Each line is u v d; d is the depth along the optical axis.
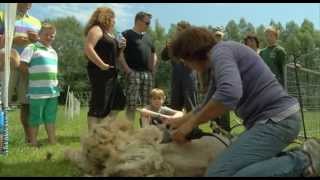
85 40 4.01
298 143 2.59
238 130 4.35
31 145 4.00
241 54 2.08
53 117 4.19
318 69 5.85
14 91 4.26
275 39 5.00
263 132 2.03
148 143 2.21
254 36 5.07
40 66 4.10
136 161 2.13
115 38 4.07
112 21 4.07
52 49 4.27
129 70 4.32
